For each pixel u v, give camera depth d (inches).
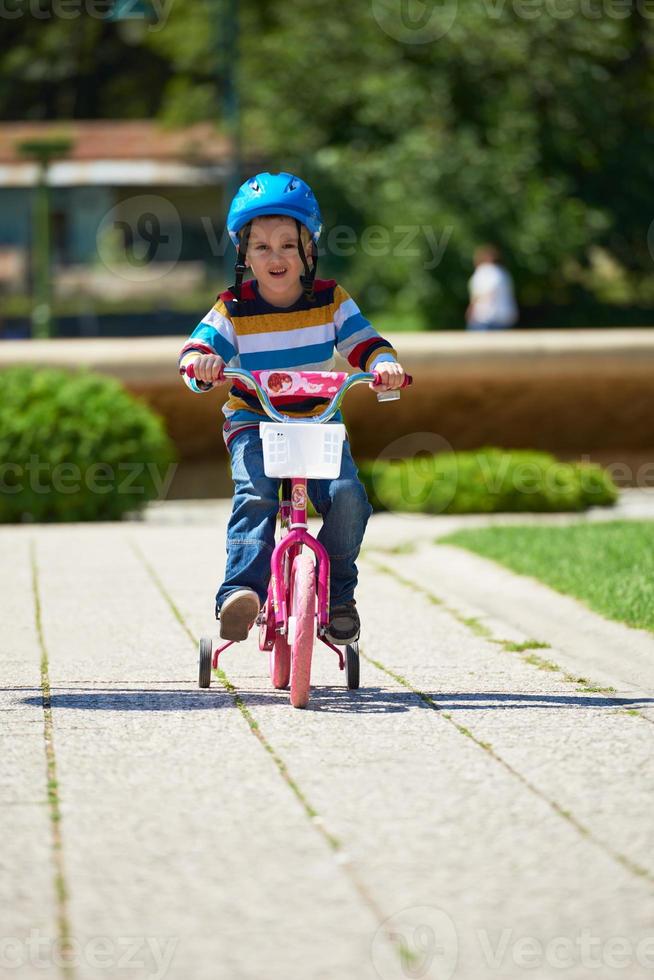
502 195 1902.1
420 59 1977.1
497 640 506.9
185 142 2731.3
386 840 287.7
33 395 858.8
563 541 678.5
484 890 260.2
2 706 404.2
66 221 3075.8
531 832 292.7
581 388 965.8
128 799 315.3
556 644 507.8
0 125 3253.0
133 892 259.9
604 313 2052.2
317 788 323.3
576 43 1909.4
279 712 395.9
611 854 279.1
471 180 1895.9
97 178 2637.8
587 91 1923.0
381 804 311.4
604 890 260.2
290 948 235.3
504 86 1956.2
